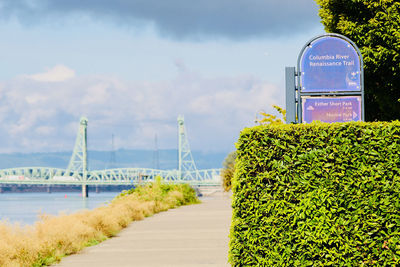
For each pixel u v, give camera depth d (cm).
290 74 1384
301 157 1027
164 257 1509
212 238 1969
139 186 4538
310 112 1370
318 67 1373
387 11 1838
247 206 1041
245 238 1039
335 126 1028
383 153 1010
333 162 1022
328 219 1008
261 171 1044
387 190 1002
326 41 1375
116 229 2216
